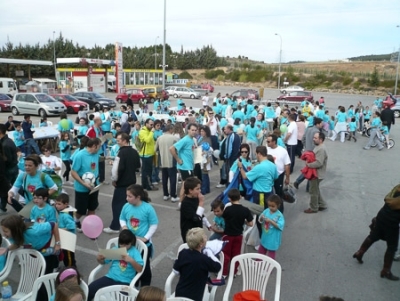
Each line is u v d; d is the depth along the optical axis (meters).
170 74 63.59
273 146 7.43
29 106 26.41
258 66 88.69
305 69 89.12
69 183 10.23
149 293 2.93
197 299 3.98
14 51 62.19
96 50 79.44
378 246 6.89
